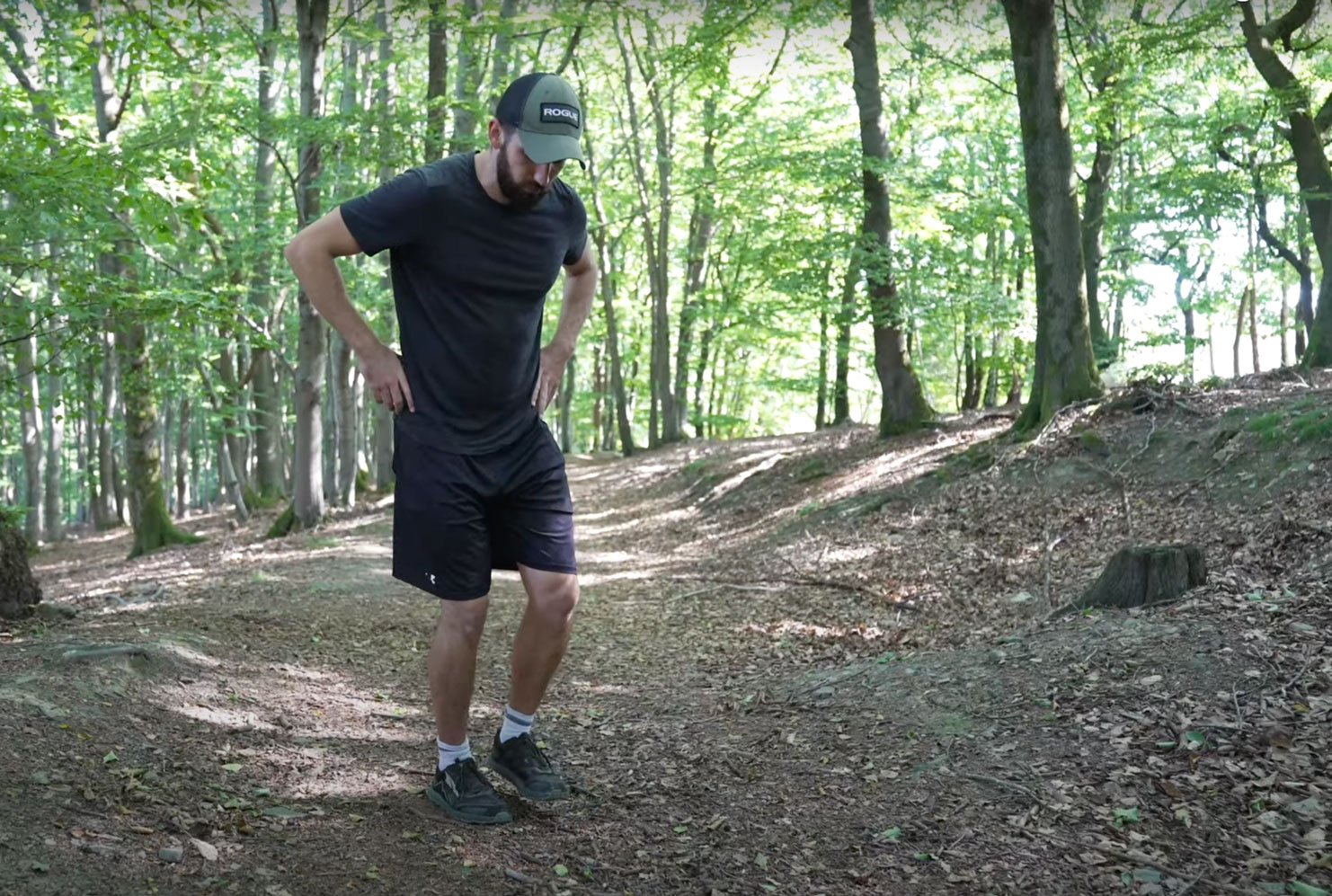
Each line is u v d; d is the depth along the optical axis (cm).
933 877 291
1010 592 754
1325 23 1563
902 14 1612
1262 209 1688
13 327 779
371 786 338
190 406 2875
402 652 637
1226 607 503
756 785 368
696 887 280
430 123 1306
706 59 1370
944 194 1680
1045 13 1098
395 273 298
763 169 1534
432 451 294
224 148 1558
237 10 1397
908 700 453
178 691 415
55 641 470
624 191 2605
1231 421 934
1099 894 281
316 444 1586
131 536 2434
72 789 289
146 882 244
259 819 295
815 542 1062
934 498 1066
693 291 2586
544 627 311
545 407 314
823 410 2602
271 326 2144
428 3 1272
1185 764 357
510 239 287
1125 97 1474
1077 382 1119
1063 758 371
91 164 713
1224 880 287
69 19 932
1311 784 333
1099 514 884
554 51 2103
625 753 414
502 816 311
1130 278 2005
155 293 763
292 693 466
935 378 3400
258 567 1106
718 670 618
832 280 1819
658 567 1130
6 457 3166
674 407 2461
